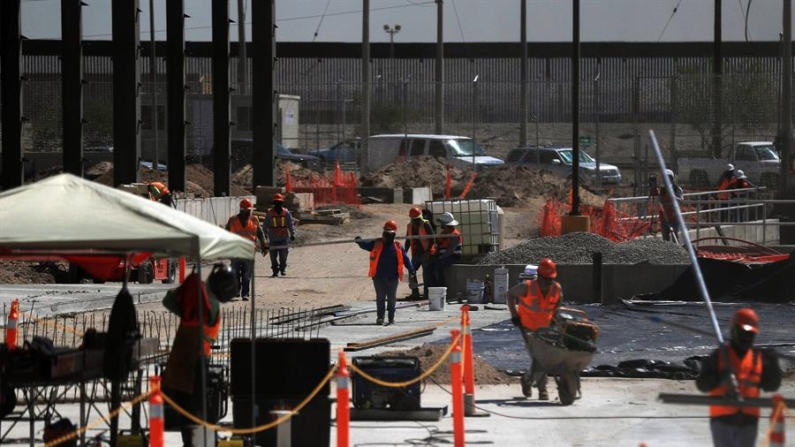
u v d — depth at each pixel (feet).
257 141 241.76
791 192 220.64
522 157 310.04
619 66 409.08
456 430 67.26
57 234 58.03
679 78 248.11
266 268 187.93
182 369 68.39
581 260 159.53
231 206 225.15
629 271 152.56
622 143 390.63
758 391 57.57
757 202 182.70
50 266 172.14
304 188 275.39
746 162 248.93
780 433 51.42
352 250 207.62
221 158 231.71
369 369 81.25
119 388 65.46
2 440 73.46
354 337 121.08
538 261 160.25
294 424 69.82
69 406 87.61
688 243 66.18
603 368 100.78
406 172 305.94
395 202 282.15
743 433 55.83
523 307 89.61
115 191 62.85
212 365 77.41
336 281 172.76
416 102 390.42
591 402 88.79
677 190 185.88
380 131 398.21
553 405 87.86
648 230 203.82
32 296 145.59
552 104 339.98
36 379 60.95
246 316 134.51
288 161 323.37
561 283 152.25
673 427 78.89
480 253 168.45
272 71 240.53
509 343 117.29
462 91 361.92
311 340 70.69
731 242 200.34
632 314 138.31
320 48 453.58
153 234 58.65
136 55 214.90
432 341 117.29
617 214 213.05
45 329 111.45
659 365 100.68
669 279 151.94
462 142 331.98
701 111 249.14
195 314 68.49
